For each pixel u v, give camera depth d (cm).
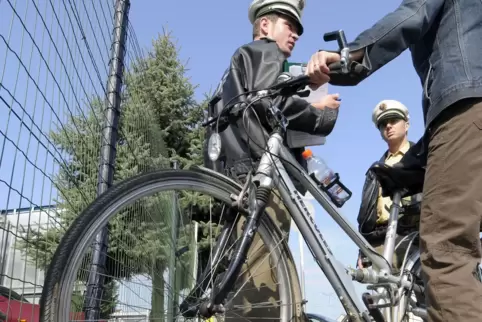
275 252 204
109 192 171
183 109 1288
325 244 199
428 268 167
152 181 179
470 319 154
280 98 206
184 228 412
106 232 201
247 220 185
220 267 193
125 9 324
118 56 307
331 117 221
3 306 174
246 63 230
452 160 168
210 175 194
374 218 316
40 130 194
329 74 183
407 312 229
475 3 182
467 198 164
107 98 295
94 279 200
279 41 265
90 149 263
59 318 151
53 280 153
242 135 217
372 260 223
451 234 164
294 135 222
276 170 196
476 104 168
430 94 181
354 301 196
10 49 173
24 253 185
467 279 159
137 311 228
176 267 308
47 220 200
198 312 182
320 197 212
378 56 181
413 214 254
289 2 268
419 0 185
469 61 173
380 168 244
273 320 203
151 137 381
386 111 377
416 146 234
